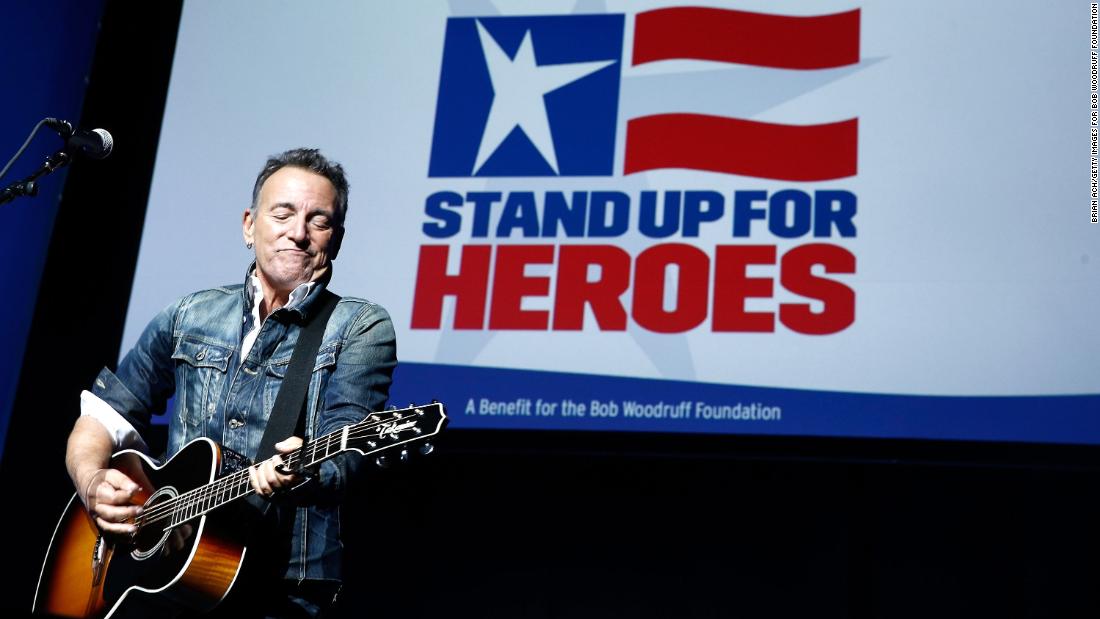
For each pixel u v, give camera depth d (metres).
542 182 3.90
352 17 4.22
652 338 3.67
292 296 2.47
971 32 3.77
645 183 3.83
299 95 4.16
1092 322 3.44
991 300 3.52
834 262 3.64
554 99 3.99
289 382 2.41
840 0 3.90
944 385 3.47
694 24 3.98
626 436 3.59
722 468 3.77
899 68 3.79
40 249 4.41
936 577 3.55
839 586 3.60
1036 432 3.39
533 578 3.78
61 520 2.58
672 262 3.73
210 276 4.00
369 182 4.00
